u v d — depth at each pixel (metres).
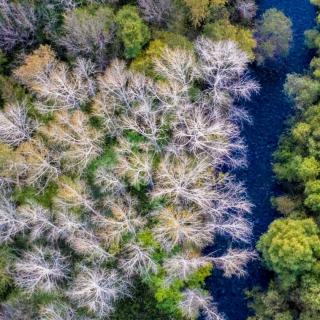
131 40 31.88
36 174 31.31
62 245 32.88
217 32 33.16
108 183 31.81
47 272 29.14
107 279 30.20
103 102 31.89
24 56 33.03
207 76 32.38
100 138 33.28
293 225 28.55
